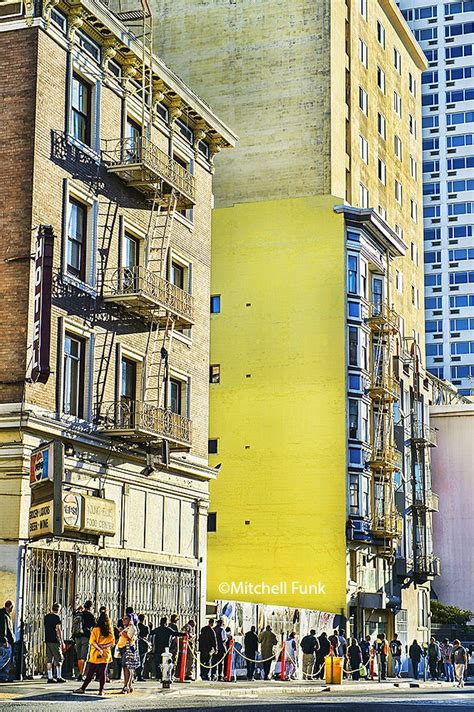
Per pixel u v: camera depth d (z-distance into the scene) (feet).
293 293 195.52
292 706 85.46
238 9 213.05
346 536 185.26
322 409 190.29
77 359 114.93
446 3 377.30
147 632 113.70
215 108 211.61
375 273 207.92
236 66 211.61
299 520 187.93
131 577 121.39
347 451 189.16
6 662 91.15
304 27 209.15
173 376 136.67
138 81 129.49
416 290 273.13
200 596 138.10
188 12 215.92
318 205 196.95
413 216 274.77
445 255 369.50
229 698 96.12
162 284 128.47
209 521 192.65
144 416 118.83
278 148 207.00
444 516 278.26
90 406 115.14
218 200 208.44
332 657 135.03
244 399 194.80
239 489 192.03
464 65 373.20
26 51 108.58
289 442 191.11
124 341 123.34
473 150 369.71
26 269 105.29
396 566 215.72
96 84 120.26
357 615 189.67
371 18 242.58
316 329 193.06
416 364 245.24
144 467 126.00
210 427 195.93
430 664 192.24
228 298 199.11
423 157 375.25
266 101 209.15
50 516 96.43
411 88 280.72
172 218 135.95
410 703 98.78
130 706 74.79
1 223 106.73
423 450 240.73
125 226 124.67
